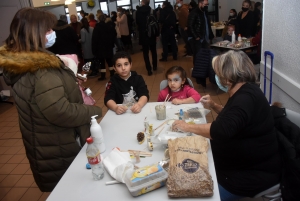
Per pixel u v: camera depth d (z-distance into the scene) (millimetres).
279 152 1324
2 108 4395
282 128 1359
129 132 1565
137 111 1845
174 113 1787
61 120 1308
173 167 1065
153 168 1079
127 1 14430
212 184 1001
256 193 1292
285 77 1981
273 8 2203
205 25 4953
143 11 5035
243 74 1238
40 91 1245
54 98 1255
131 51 8469
